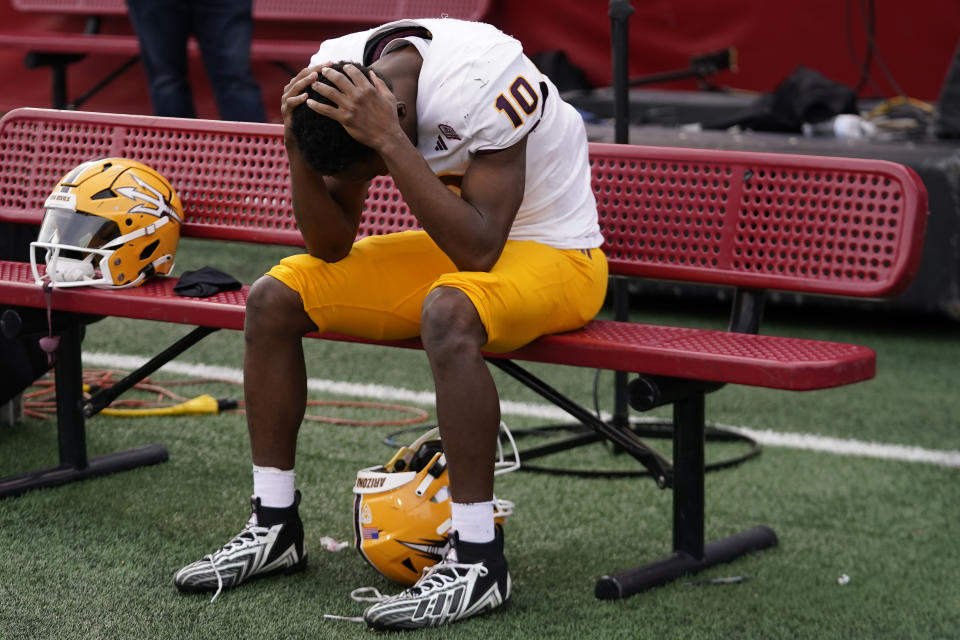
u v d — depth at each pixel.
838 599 10.04
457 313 8.92
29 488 11.84
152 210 11.37
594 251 10.32
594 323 10.52
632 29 28.80
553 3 29.12
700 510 10.43
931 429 15.20
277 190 12.35
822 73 27.94
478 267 9.15
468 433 8.98
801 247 10.62
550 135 9.88
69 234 11.10
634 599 9.85
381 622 8.95
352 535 11.09
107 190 11.21
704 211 11.00
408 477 9.71
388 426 14.58
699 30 28.47
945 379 17.69
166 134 12.85
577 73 28.66
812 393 16.84
